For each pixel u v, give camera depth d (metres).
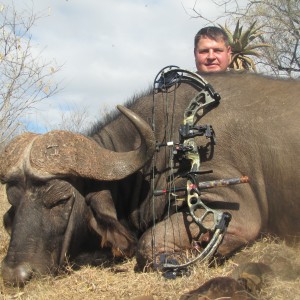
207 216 2.03
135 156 2.07
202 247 2.01
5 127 3.50
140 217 2.25
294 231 2.16
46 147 2.03
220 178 2.10
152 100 2.33
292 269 1.76
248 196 2.11
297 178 2.12
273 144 2.15
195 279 1.80
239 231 2.04
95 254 2.21
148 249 2.00
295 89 2.24
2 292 1.88
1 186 3.91
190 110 2.15
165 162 2.20
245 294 1.50
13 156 2.06
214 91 2.17
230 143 2.15
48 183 2.01
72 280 1.94
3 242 2.47
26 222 1.99
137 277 1.89
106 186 2.12
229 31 4.14
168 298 1.66
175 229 2.03
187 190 2.03
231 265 1.95
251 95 2.23
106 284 1.85
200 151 2.14
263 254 1.95
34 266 1.95
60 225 2.03
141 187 2.24
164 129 2.24
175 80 2.29
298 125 2.15
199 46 3.04
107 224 2.06
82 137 2.08
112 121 2.42
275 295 1.58
